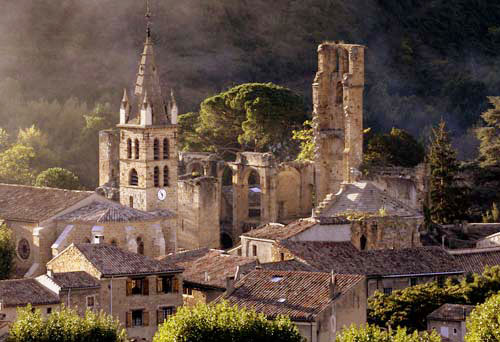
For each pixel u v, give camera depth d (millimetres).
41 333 190750
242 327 189000
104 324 195125
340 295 199875
